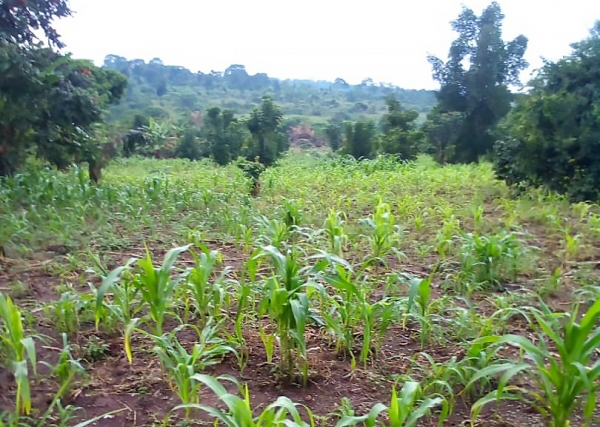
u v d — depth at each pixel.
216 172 14.04
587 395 3.03
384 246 5.91
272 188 11.23
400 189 11.72
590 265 5.87
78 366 3.23
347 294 3.83
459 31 23.45
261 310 3.52
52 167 11.93
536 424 3.04
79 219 7.34
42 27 10.77
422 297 3.78
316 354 3.76
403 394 2.58
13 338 3.00
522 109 11.45
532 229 7.89
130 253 6.22
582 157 10.16
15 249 5.84
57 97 10.17
